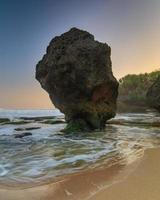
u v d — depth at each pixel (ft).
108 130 65.36
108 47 67.51
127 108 217.77
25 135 56.44
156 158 28.14
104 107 66.44
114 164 26.30
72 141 46.16
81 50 62.44
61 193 17.78
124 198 16.28
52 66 63.16
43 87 69.41
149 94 130.52
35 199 16.76
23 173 23.68
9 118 121.39
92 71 61.93
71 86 62.54
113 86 66.95
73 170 24.41
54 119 114.42
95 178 21.21
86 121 64.69
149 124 81.71
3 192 18.19
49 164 27.30
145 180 20.04
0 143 44.55
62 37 67.41
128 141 44.65
